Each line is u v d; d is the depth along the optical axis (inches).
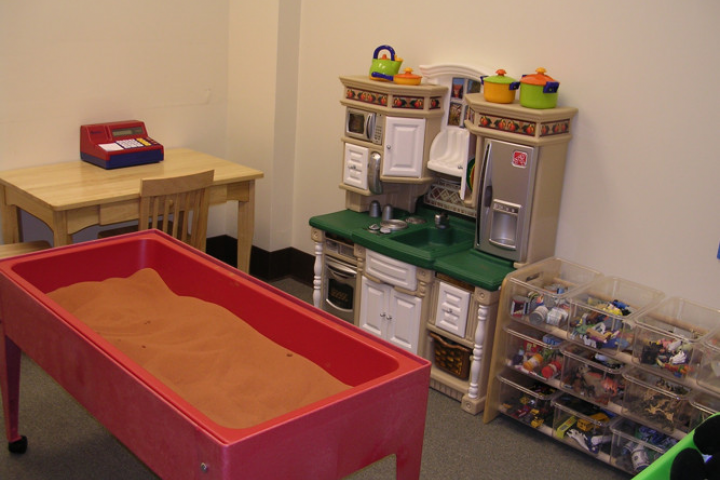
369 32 151.7
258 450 66.0
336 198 167.3
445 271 123.0
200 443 66.4
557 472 112.7
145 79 161.8
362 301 140.6
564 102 123.8
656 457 106.2
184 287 117.0
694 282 114.4
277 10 159.3
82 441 113.3
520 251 122.5
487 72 129.1
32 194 128.3
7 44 139.9
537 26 124.8
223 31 171.9
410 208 149.6
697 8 106.6
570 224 127.0
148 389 73.1
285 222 178.1
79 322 87.0
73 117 152.4
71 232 127.8
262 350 98.8
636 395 106.2
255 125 172.1
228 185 148.9
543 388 122.6
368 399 75.3
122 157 149.5
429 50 142.2
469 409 126.6
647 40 112.3
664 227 116.0
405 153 137.6
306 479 72.0
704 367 97.0
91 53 151.9
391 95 133.6
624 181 119.0
